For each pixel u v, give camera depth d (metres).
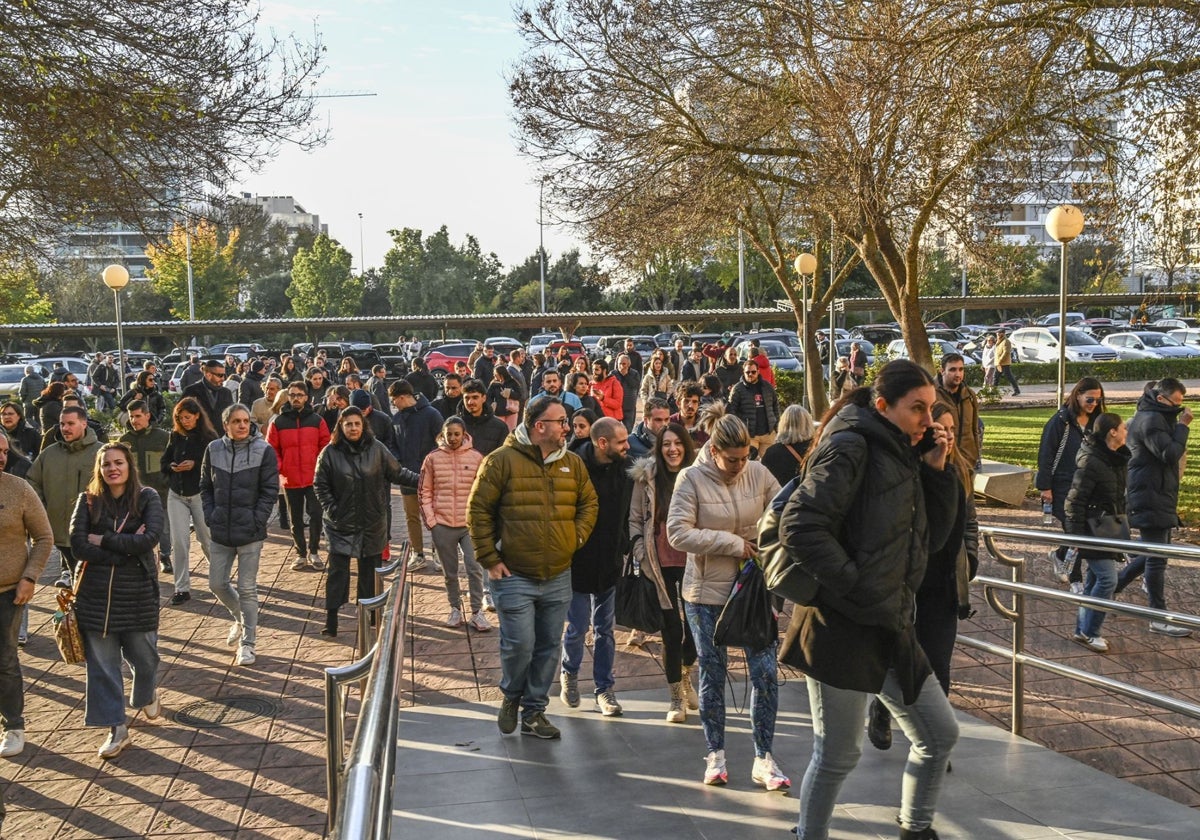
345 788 1.97
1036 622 5.55
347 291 88.31
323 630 8.73
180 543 9.95
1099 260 13.98
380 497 8.58
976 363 37.97
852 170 13.81
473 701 6.64
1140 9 11.16
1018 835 4.32
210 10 12.00
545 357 19.97
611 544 6.21
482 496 5.74
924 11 12.23
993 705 6.10
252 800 5.45
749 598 4.91
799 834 3.86
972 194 15.81
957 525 4.38
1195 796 4.79
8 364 43.25
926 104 12.38
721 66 18.16
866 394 3.83
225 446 8.03
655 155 19.02
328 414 11.95
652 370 18.53
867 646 3.60
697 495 5.23
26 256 13.97
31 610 10.05
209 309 81.31
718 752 5.09
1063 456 9.17
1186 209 12.41
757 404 13.99
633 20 18.27
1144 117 12.27
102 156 12.00
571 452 6.02
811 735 5.77
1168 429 7.76
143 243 13.36
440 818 4.73
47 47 10.88
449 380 12.84
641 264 20.64
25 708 7.07
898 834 4.39
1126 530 7.80
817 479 3.52
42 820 5.23
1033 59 12.19
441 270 93.44
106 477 6.25
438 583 10.34
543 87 18.98
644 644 7.82
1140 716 5.03
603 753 5.55
